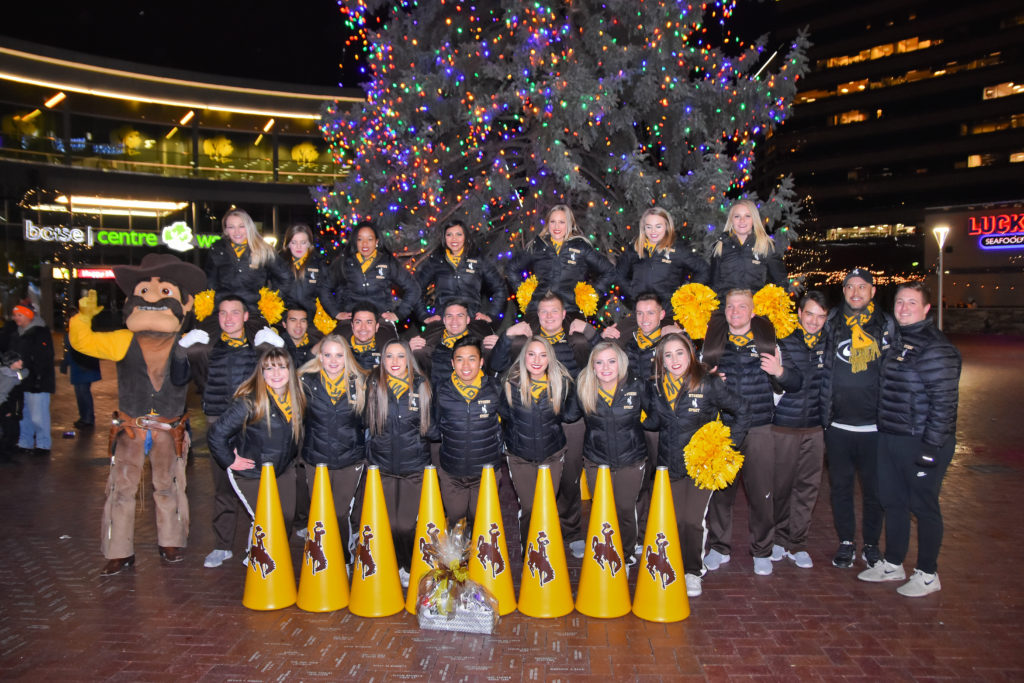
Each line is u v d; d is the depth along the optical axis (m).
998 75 56.25
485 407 5.24
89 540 6.25
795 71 9.14
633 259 6.78
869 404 5.40
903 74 60.84
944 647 4.25
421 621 4.57
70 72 29.75
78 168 30.30
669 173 9.83
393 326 6.96
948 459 4.93
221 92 32.53
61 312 30.38
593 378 5.16
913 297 4.96
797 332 5.57
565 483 5.89
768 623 4.61
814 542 6.27
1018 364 22.17
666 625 4.60
